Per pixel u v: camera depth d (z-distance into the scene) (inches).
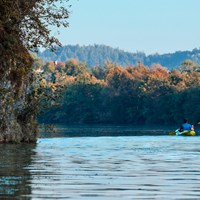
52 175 943.7
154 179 898.1
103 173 984.9
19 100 2217.0
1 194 715.4
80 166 1116.5
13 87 2182.6
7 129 2119.8
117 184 832.9
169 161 1259.8
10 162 1199.6
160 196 717.3
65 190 764.0
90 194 730.2
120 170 1043.3
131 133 4082.2
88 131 4734.3
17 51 2188.7
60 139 2588.6
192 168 1085.1
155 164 1176.8
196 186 815.1
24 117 2240.4
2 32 2134.6
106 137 2982.3
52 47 2236.7
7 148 1780.3
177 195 726.5
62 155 1453.0
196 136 3139.8
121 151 1648.6
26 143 2153.1
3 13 2101.4
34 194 721.0
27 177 908.6
